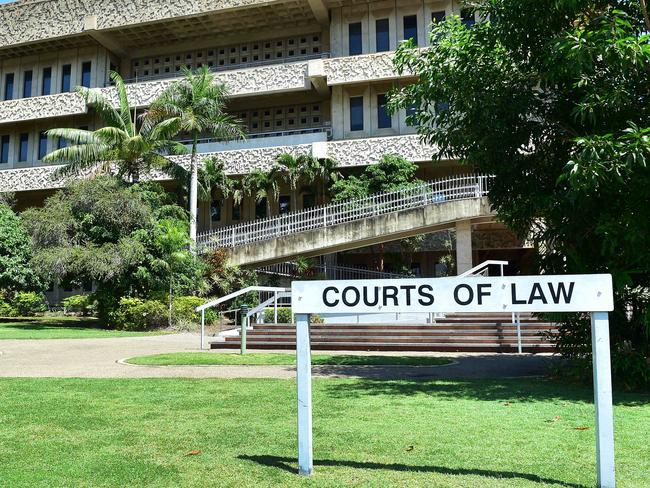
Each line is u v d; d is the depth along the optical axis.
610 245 6.99
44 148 34.62
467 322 14.12
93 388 7.35
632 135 6.10
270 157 28.83
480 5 8.35
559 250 7.85
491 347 12.02
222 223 32.22
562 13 7.27
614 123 7.21
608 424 3.47
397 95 9.11
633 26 7.31
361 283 3.92
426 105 8.79
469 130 8.23
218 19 31.19
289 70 29.48
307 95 31.36
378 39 29.64
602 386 3.50
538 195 7.91
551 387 7.34
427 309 3.80
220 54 33.38
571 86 7.41
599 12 7.43
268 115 32.31
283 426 5.20
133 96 31.58
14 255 23.77
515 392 6.95
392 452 4.31
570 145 7.93
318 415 5.61
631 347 7.52
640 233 6.62
